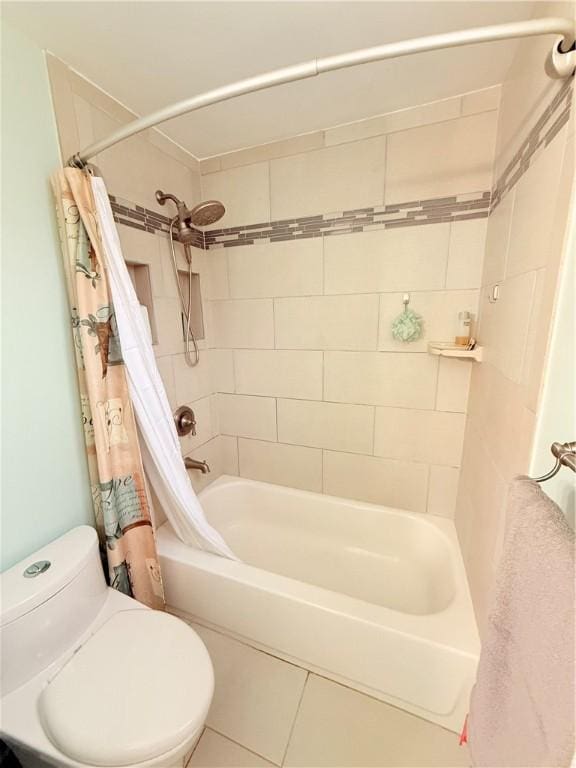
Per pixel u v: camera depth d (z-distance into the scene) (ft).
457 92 4.26
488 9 3.08
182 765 3.29
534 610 1.57
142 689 2.86
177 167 5.39
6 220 3.22
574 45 2.12
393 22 3.23
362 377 5.64
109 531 4.02
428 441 5.48
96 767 2.48
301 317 5.80
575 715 1.23
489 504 3.60
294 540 6.26
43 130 3.48
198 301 6.11
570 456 1.68
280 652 4.30
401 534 5.67
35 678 3.03
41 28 3.16
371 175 4.91
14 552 3.46
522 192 3.13
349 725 3.63
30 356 3.50
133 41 3.37
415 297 5.05
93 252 3.65
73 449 4.03
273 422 6.48
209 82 4.02
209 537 4.70
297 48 3.55
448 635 3.48
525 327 2.79
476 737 2.01
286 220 5.53
